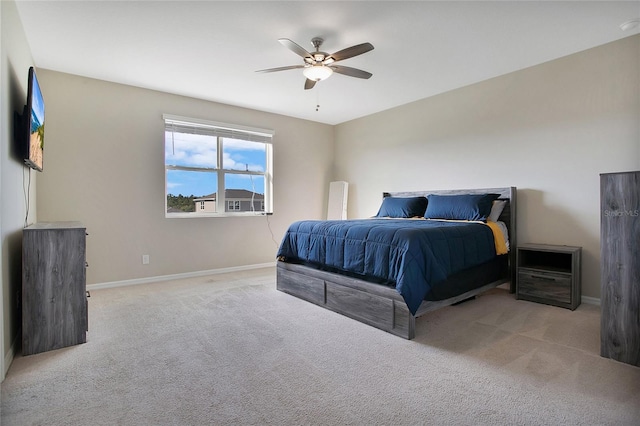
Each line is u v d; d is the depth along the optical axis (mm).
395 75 3779
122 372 1912
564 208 3342
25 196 2664
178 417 1501
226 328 2584
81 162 3736
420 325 2637
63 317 2244
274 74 3719
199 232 4578
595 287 3154
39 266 2174
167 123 4320
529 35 2871
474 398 1641
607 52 3045
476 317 2812
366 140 5492
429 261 2451
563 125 3332
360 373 1892
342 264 2904
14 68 2322
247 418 1494
